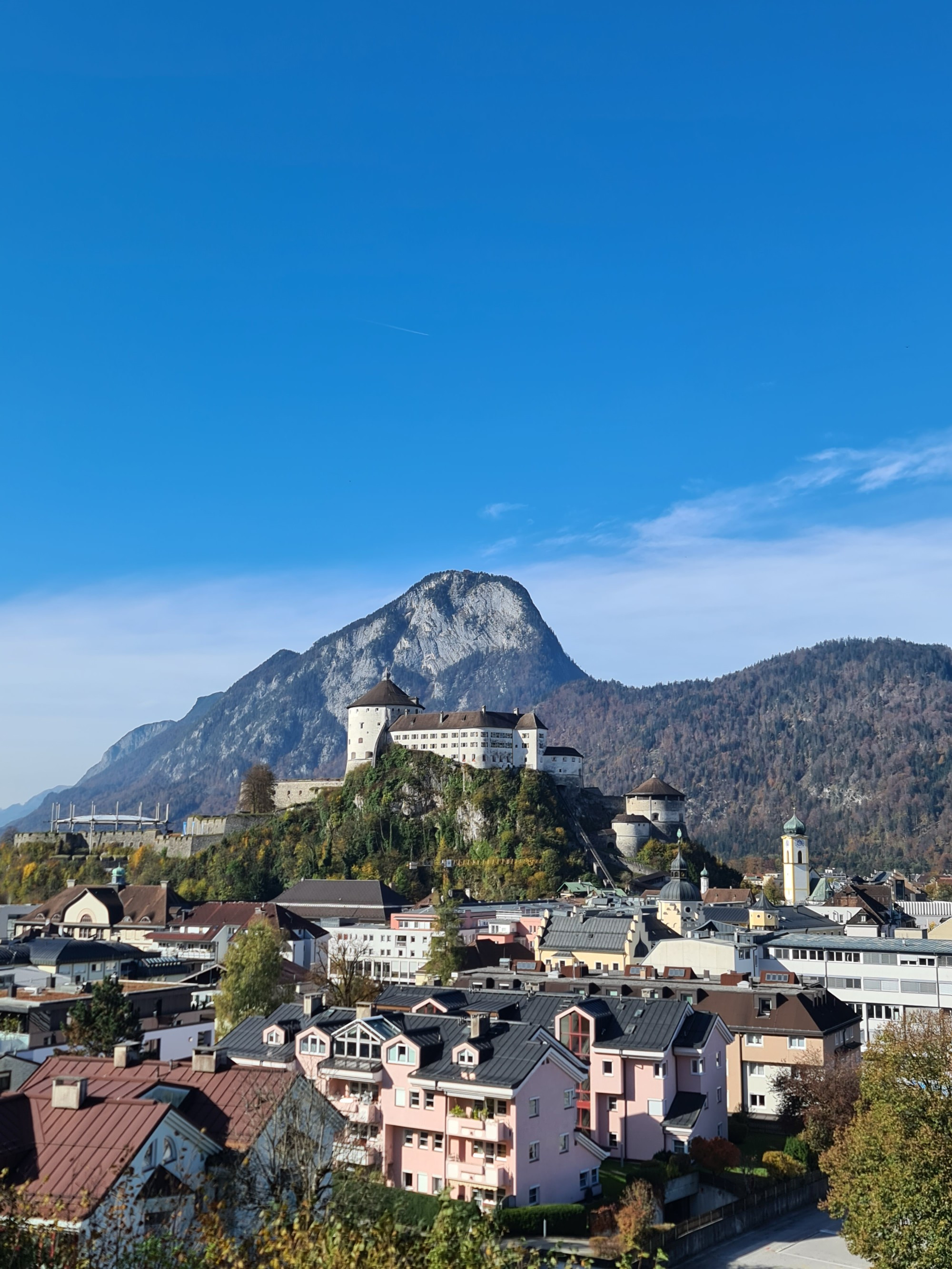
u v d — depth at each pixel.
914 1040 95.56
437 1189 101.12
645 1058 115.94
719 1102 122.56
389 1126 104.44
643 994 149.00
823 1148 119.62
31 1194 62.22
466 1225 44.16
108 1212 50.84
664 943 187.00
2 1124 68.81
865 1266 95.06
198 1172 69.75
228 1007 151.25
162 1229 58.19
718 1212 102.31
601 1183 108.06
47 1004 138.25
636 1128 116.44
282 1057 112.31
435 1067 103.12
